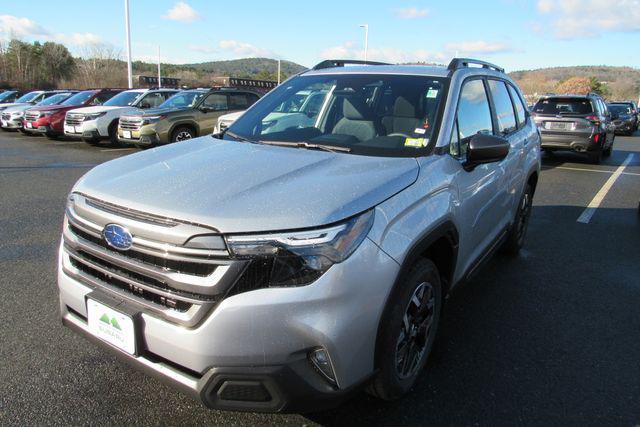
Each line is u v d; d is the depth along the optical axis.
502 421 2.54
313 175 2.34
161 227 1.98
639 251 5.39
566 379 2.93
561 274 4.64
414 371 2.65
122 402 2.59
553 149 12.45
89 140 14.25
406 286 2.37
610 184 9.64
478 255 3.54
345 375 2.06
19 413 2.48
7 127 17.89
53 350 3.05
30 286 3.97
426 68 3.50
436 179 2.64
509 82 4.56
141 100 14.59
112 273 2.17
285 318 1.90
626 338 3.45
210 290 1.90
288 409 2.00
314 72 3.89
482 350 3.23
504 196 3.96
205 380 1.96
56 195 7.38
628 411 2.65
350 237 2.01
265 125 3.39
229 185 2.20
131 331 2.10
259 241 1.89
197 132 12.49
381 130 3.00
